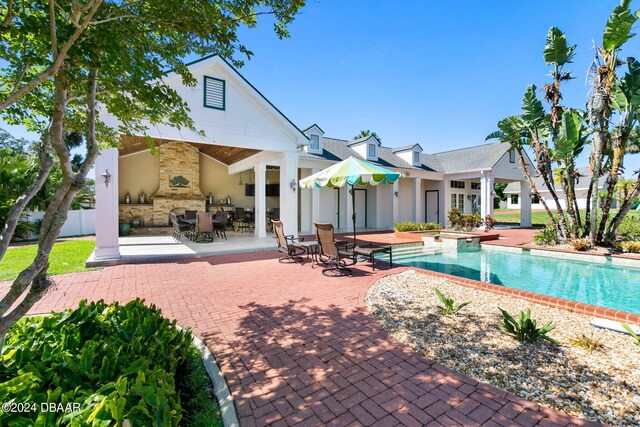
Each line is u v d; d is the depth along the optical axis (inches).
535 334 147.7
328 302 209.9
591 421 95.4
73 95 108.4
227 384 116.1
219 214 581.3
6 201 203.9
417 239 548.1
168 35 119.5
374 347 145.0
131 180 651.5
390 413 100.0
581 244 413.7
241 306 201.9
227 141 403.2
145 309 137.9
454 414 99.1
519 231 717.3
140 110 131.2
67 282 257.6
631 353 138.0
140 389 72.4
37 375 77.5
